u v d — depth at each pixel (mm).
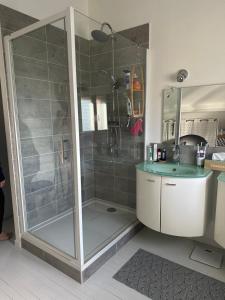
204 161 2004
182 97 2129
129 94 2418
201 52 1974
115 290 1616
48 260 1901
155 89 2275
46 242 1967
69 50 1583
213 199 2045
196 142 2117
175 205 1835
